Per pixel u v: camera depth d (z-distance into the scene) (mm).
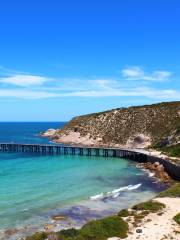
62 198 55469
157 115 157250
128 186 65438
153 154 100062
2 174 78688
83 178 74125
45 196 56812
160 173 78875
